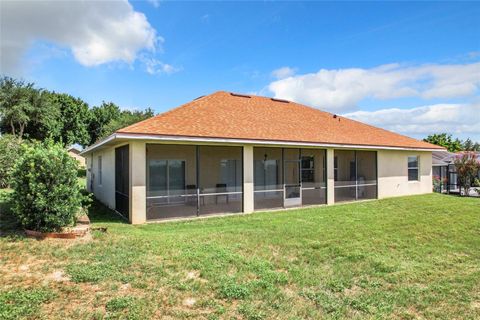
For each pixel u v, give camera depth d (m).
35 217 7.31
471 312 4.46
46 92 43.00
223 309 4.14
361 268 6.10
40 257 5.81
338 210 13.29
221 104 16.03
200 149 15.07
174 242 7.31
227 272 5.49
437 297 4.91
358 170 18.73
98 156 18.44
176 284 4.84
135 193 10.52
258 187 14.64
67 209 7.54
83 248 6.43
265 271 5.61
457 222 10.88
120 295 4.42
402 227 9.84
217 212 12.79
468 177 20.88
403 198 17.44
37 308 3.96
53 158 7.56
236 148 15.86
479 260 6.84
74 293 4.43
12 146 22.39
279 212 12.92
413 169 19.80
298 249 7.20
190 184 14.69
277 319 3.98
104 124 49.12
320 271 5.86
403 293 5.03
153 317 3.88
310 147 14.59
